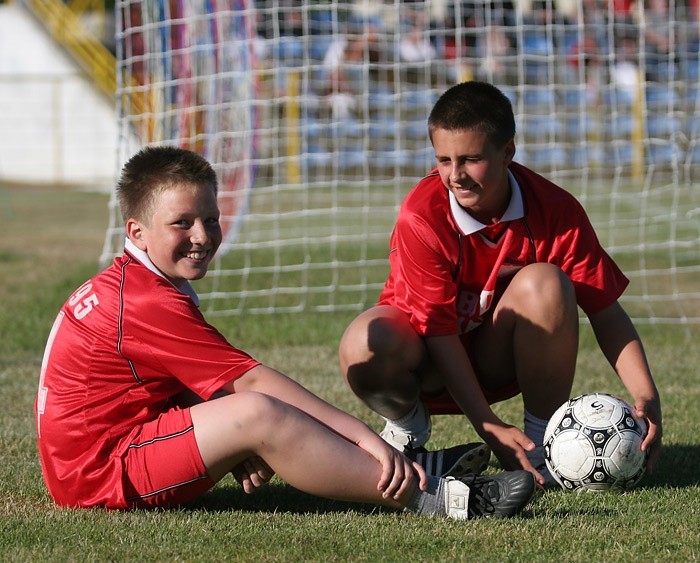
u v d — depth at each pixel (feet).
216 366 32.73
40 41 234.79
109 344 33.06
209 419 32.07
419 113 188.34
